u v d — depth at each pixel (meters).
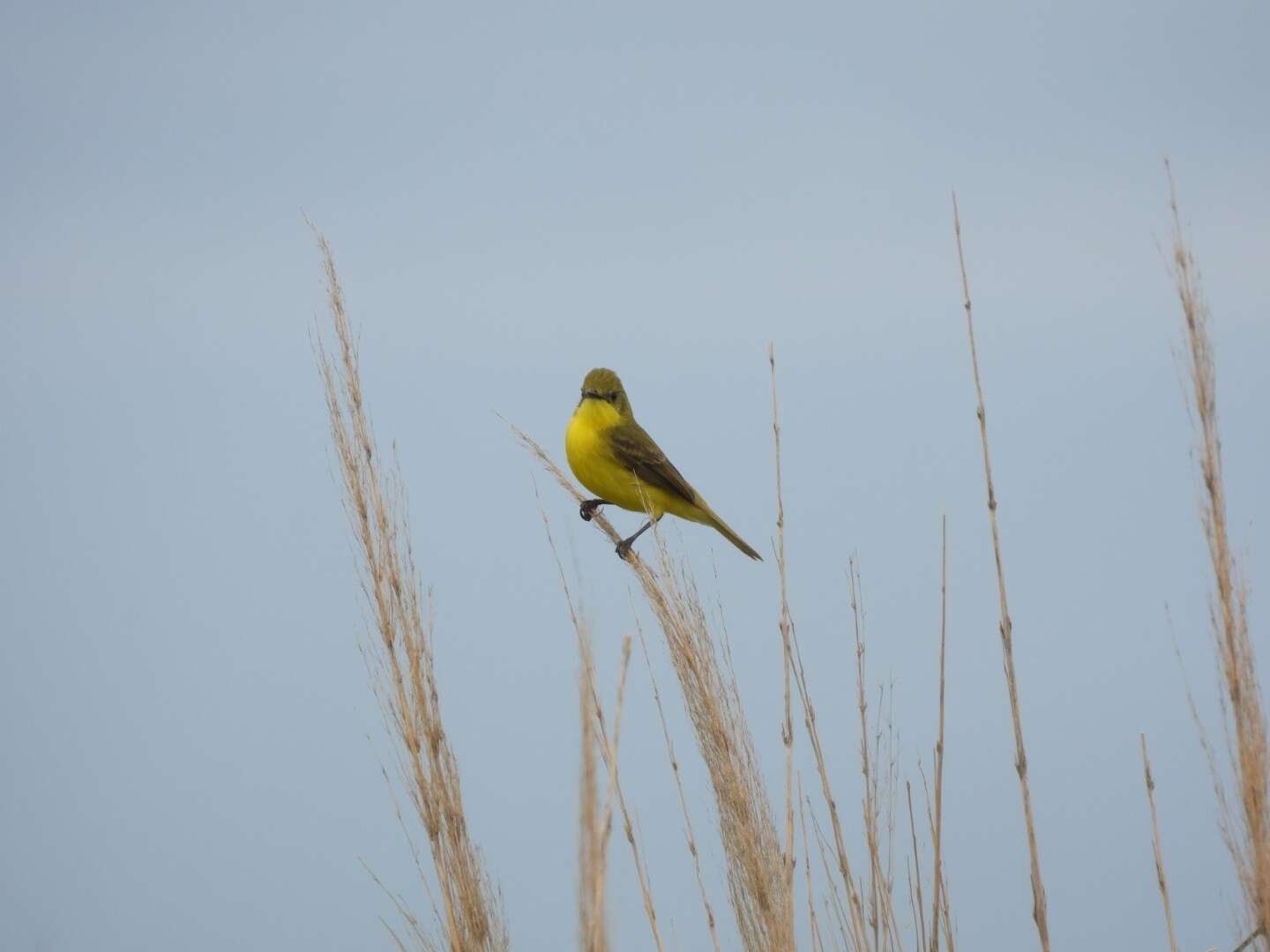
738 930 10.10
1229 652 8.75
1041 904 10.22
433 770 10.45
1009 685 10.64
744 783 10.31
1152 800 9.74
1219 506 8.77
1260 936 8.73
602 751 8.81
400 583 10.69
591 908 7.27
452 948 10.19
